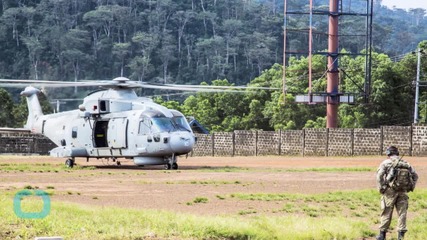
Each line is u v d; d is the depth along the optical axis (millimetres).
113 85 148375
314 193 91438
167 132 140250
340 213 73688
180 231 58031
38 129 171375
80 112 152875
